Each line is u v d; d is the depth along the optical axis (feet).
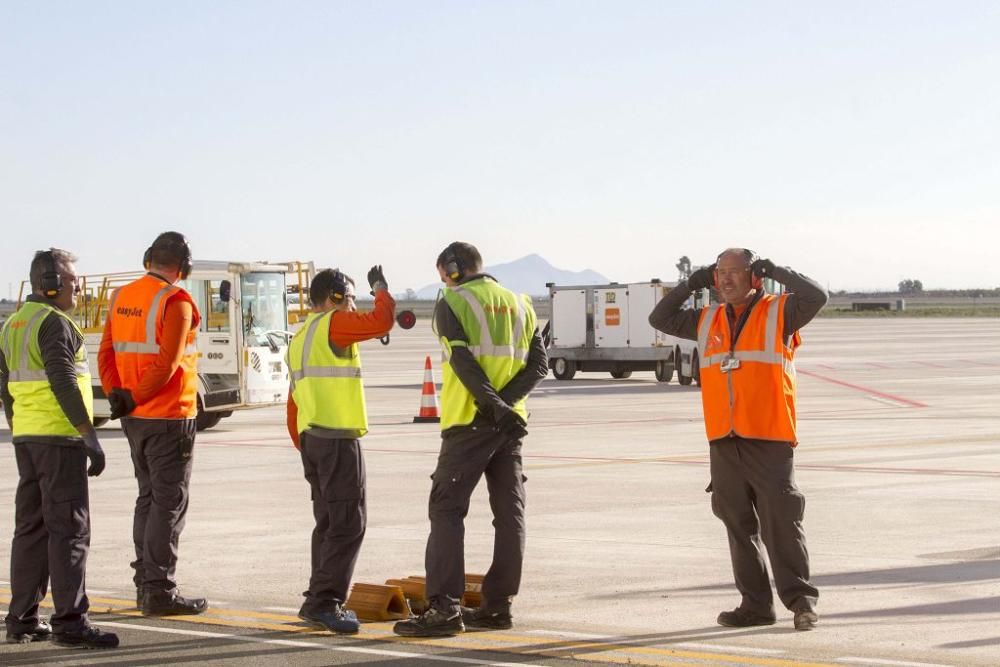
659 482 53.67
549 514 44.91
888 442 69.05
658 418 86.99
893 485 51.65
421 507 47.24
